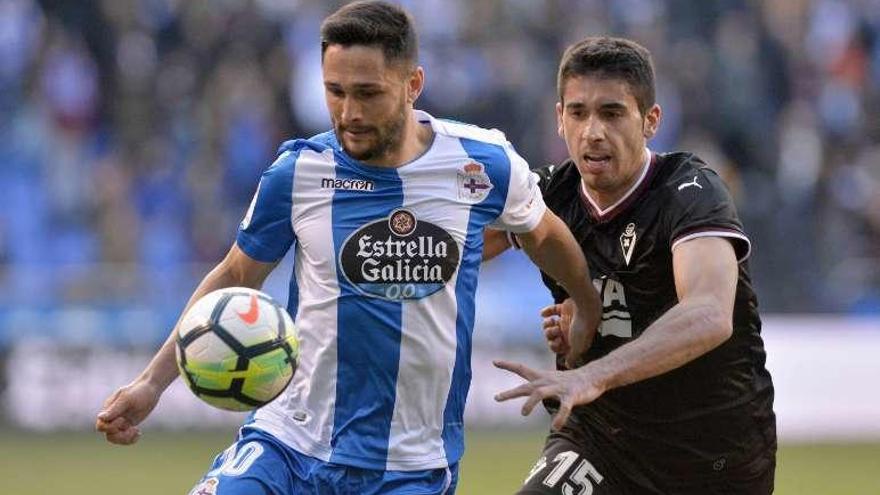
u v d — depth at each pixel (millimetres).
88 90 67062
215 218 63125
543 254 22609
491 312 59812
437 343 21109
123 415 20766
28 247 62844
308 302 21141
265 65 66500
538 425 60656
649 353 19500
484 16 68625
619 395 23375
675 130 67750
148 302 59250
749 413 23562
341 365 20938
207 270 60312
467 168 21297
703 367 22938
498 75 66938
